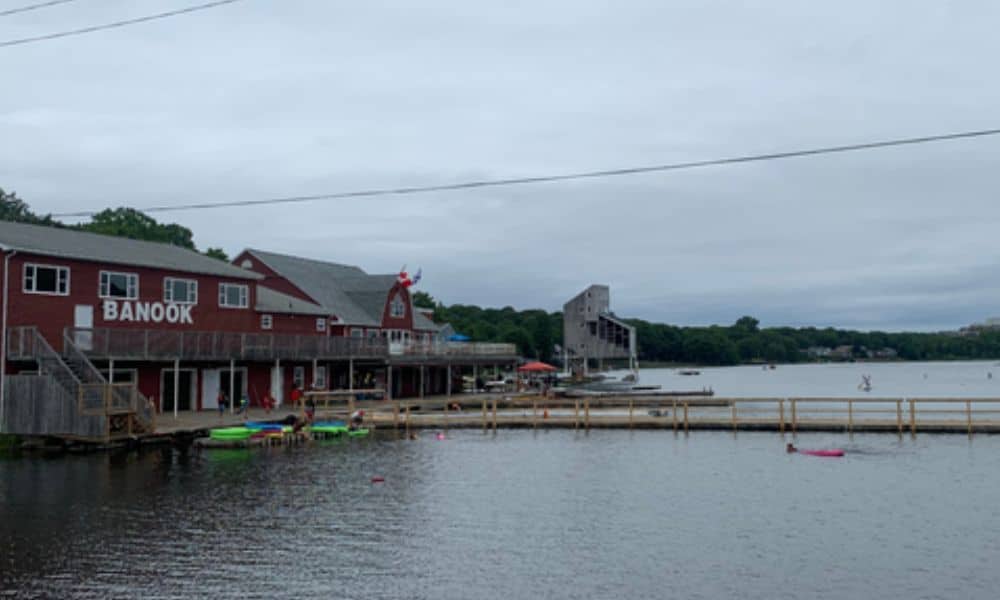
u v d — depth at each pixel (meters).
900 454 39.16
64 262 43.94
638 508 27.38
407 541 23.05
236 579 19.58
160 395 49.09
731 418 50.91
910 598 18.73
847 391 116.19
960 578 20.12
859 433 47.03
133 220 109.69
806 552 22.22
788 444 40.84
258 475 32.75
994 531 24.44
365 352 61.59
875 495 29.47
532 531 24.28
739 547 22.64
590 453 39.88
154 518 25.27
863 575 20.31
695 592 19.03
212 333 49.03
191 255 56.66
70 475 31.95
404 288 77.12
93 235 51.84
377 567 20.66
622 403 69.75
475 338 143.50
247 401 51.47
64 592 18.53
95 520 24.91
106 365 44.91
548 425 51.41
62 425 37.38
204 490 29.52
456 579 19.80
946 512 26.86
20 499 27.62
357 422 50.31
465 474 33.62
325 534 23.69
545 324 161.50
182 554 21.52
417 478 32.62
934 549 22.56
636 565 21.00
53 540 22.67
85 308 45.00
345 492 29.61
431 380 77.81
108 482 30.67
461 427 51.28
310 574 20.02
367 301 73.44
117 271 46.91
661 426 50.12
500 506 27.56
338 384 65.44
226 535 23.44
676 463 36.66
